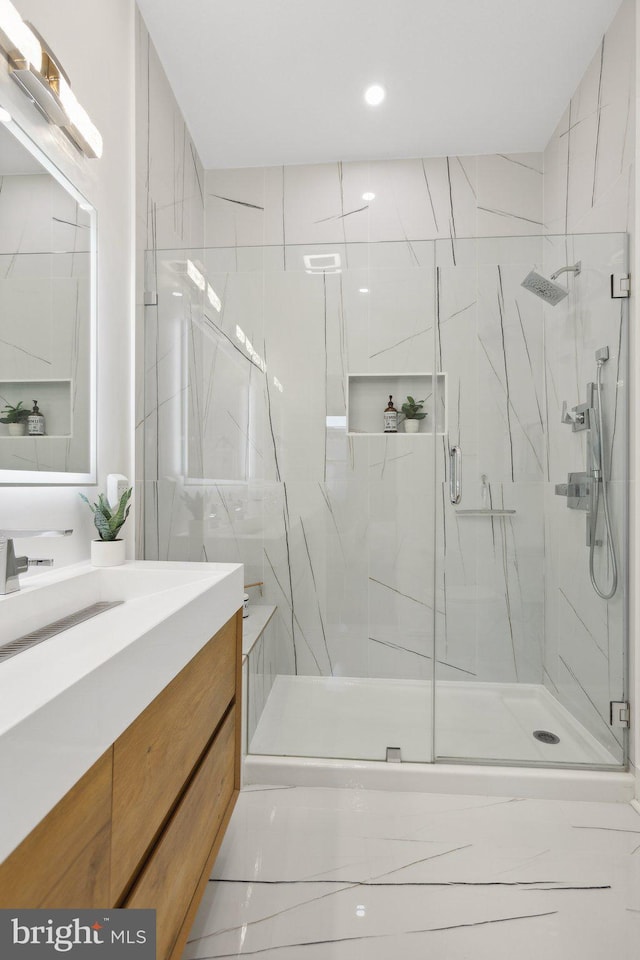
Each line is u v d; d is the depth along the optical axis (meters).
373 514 2.37
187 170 2.71
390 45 2.21
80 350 1.59
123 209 1.92
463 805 1.85
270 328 2.39
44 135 1.38
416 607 2.32
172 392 2.23
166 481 2.19
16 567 1.10
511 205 2.94
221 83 2.42
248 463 2.42
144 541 2.04
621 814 1.81
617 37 2.05
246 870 1.51
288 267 2.38
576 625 2.16
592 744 2.06
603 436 2.05
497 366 2.24
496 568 2.26
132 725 0.83
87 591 1.36
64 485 1.51
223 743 1.39
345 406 2.38
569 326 2.13
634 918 1.35
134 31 1.98
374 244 2.34
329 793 1.92
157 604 1.30
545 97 2.52
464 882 1.47
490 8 2.04
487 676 2.25
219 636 1.35
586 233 2.19
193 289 2.37
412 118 2.67
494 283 2.24
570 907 1.39
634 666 1.92
